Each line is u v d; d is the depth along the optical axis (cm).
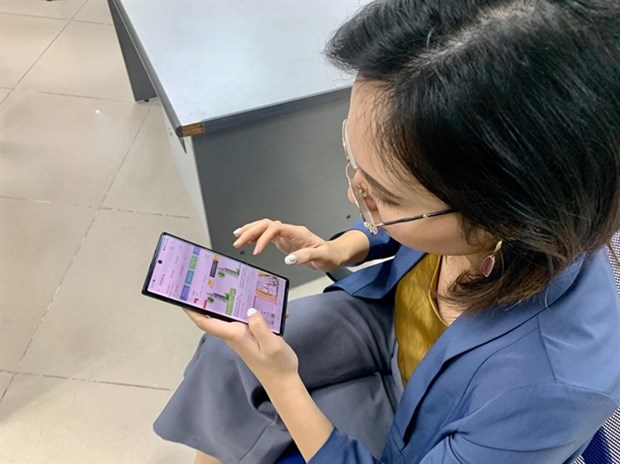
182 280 73
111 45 248
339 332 86
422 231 50
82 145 196
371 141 46
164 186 182
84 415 126
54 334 141
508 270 50
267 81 105
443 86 38
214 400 81
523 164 38
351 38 46
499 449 52
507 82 37
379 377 88
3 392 129
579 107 37
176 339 142
